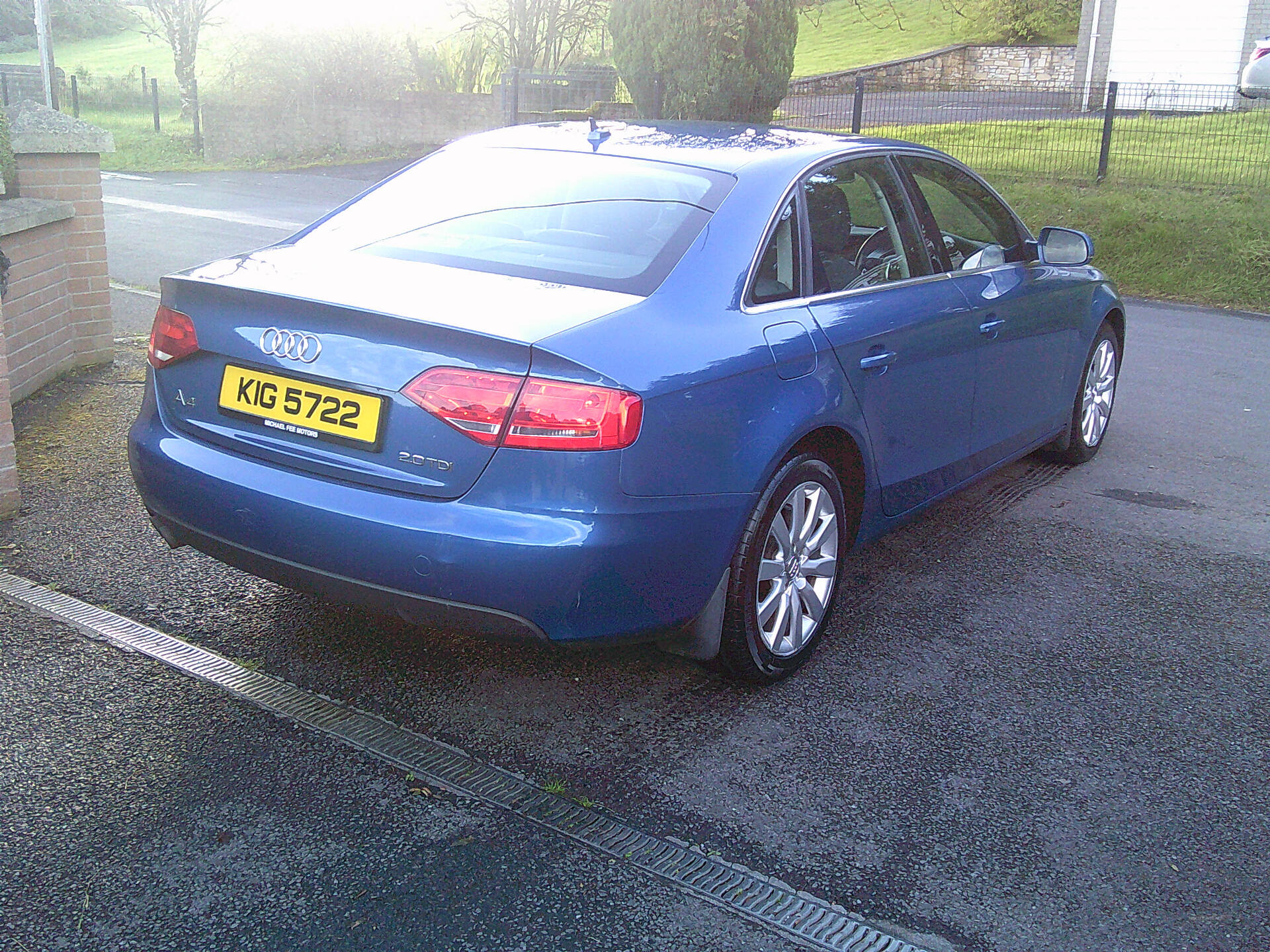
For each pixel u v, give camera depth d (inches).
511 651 140.6
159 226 497.7
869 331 143.1
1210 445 249.6
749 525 125.6
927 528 193.6
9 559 158.1
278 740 118.6
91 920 91.7
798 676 139.5
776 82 608.1
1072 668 144.9
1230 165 596.7
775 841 106.6
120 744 116.1
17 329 228.1
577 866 101.3
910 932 95.4
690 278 123.9
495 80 933.2
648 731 124.8
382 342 110.4
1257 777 121.8
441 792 111.3
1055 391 207.2
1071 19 1387.8
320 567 113.8
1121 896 101.3
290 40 912.3
